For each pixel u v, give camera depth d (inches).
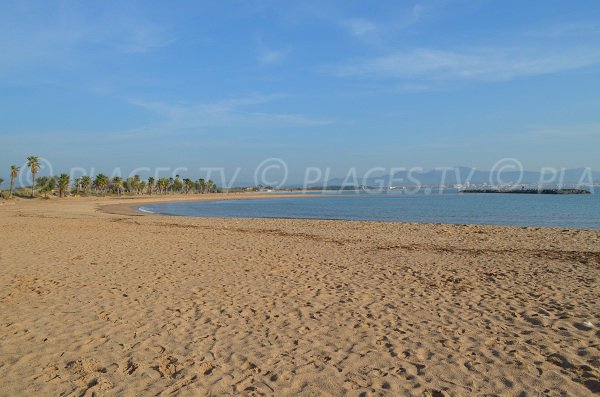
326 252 525.7
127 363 186.2
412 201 2987.2
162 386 164.6
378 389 162.4
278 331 228.1
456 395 157.3
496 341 211.5
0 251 503.5
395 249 560.1
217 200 3821.4
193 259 460.8
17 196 3393.2
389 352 198.8
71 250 517.7
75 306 273.0
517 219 1322.6
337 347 205.3
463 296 302.5
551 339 212.7
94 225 908.6
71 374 175.2
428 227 888.9
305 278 364.8
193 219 1162.0
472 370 178.5
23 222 967.0
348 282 349.4
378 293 311.4
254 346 206.4
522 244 615.8
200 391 160.7
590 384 163.9
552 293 309.3
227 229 850.1
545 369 178.1
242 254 500.7
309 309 269.1
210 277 366.3
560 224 1128.8
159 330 228.8
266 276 372.2
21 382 167.0
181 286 331.6
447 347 204.2
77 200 3149.6
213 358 191.8
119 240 629.3
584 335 217.5
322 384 166.6
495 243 629.9
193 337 218.5
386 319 248.5
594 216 1411.2
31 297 294.0
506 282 349.4
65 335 219.9
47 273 376.2
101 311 263.0
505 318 249.4
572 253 517.3
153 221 1070.4
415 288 327.6
